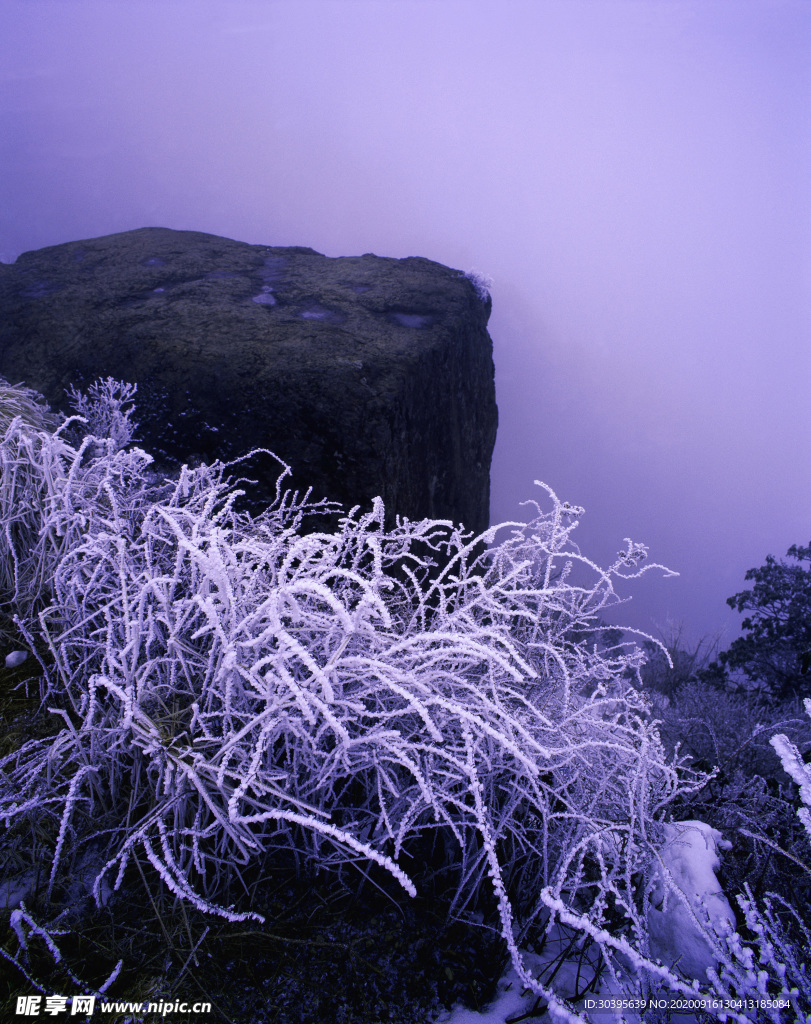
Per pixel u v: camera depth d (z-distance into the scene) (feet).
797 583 22.25
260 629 4.86
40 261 20.18
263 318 16.34
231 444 13.16
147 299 17.19
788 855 4.86
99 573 5.76
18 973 3.73
